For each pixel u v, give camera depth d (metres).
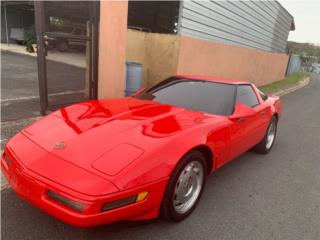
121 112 3.38
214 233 2.91
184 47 8.55
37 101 6.95
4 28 23.38
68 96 7.38
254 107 4.49
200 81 4.28
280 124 8.09
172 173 2.68
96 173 2.34
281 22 21.95
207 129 3.21
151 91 4.34
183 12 9.33
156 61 8.83
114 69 6.90
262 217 3.29
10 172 2.66
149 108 3.59
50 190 2.31
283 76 22.80
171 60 8.55
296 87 19.22
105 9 6.29
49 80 9.83
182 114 3.48
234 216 3.25
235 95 4.03
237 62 12.88
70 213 2.23
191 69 9.25
